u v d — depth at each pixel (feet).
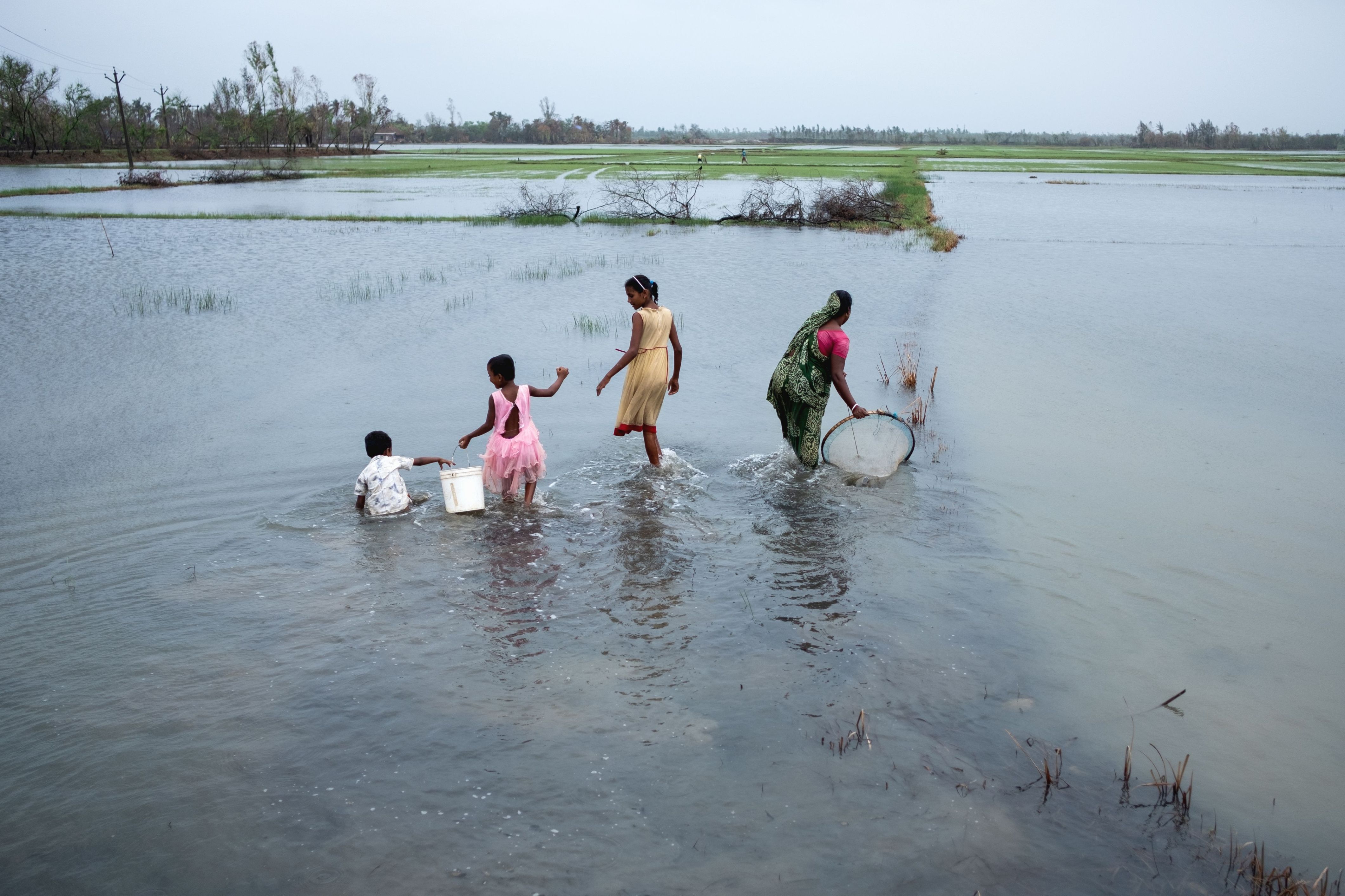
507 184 193.26
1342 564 19.89
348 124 388.57
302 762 13.06
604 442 28.30
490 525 21.74
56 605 17.81
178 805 12.19
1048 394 34.73
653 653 16.01
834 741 13.52
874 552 20.26
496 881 10.80
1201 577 19.19
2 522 21.91
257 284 63.87
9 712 14.25
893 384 36.52
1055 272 71.61
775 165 258.16
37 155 276.62
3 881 10.87
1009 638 16.60
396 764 12.96
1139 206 146.20
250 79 315.58
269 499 23.39
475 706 14.35
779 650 16.11
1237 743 13.61
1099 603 18.01
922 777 12.73
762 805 12.14
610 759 13.05
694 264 76.64
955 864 11.09
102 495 23.72
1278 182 220.23
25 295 58.08
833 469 25.91
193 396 34.12
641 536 21.04
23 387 35.47
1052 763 13.08
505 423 22.82
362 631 16.76
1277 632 16.93
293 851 11.35
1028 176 235.81
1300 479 25.39
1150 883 10.82
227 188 182.80
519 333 46.42
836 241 96.73
